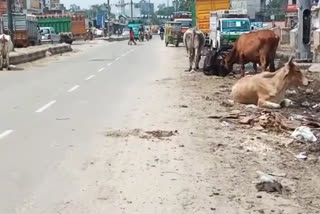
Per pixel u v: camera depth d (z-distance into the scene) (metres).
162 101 15.51
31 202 6.95
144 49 52.31
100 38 100.75
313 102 15.17
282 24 63.62
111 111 13.78
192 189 7.43
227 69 22.06
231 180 7.86
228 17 31.53
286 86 14.03
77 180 7.86
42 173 8.23
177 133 11.01
